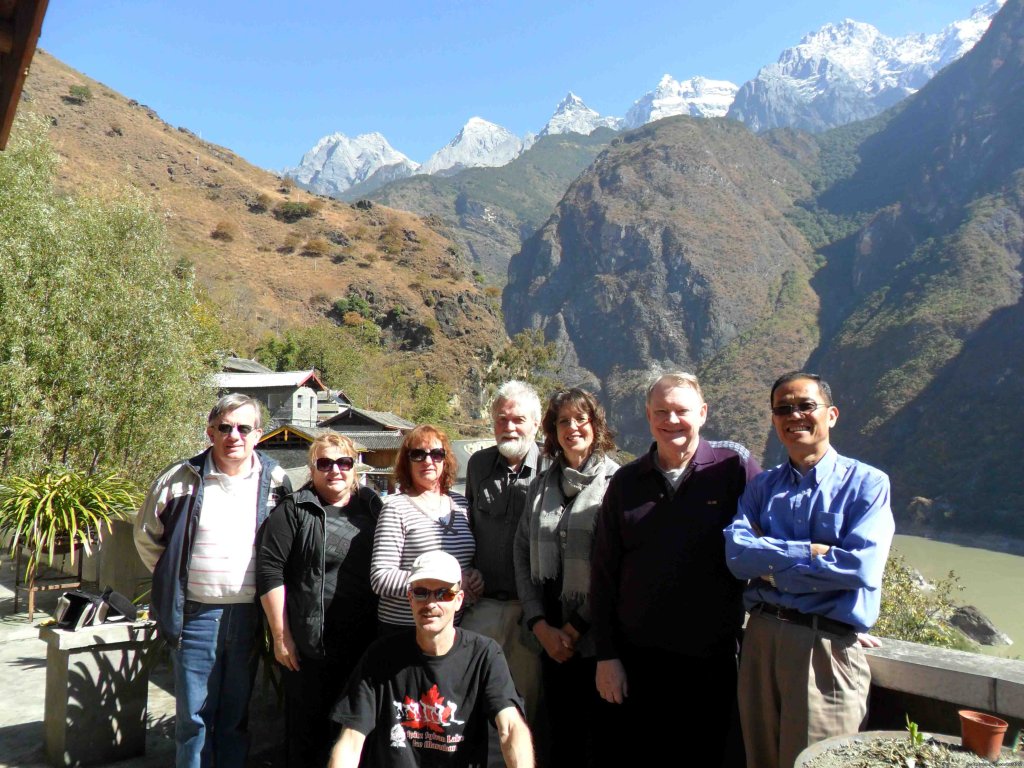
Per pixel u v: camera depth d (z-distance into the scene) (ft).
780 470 9.95
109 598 13.78
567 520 11.62
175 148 426.10
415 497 11.89
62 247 38.63
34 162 42.37
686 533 10.42
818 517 9.26
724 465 10.62
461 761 9.41
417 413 277.64
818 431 9.52
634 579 10.59
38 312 36.78
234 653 11.76
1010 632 200.34
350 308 345.72
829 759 7.59
